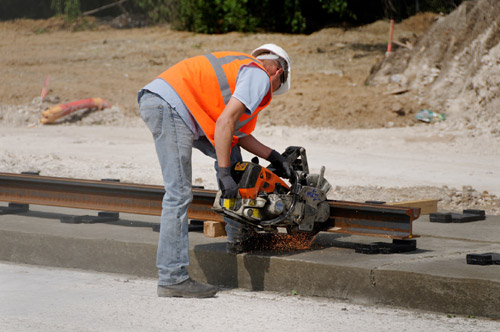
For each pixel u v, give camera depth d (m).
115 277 10.41
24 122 34.97
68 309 8.59
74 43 61.50
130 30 69.31
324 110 34.78
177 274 9.15
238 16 63.31
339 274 9.03
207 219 11.48
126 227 11.92
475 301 8.12
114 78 44.81
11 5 77.94
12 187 13.33
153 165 22.72
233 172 9.20
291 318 8.18
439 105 34.72
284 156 10.08
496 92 32.38
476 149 27.75
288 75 9.59
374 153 26.83
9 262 11.45
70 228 11.75
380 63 41.56
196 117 9.00
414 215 9.57
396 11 68.00
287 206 9.50
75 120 35.50
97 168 21.62
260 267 9.60
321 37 62.53
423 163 24.33
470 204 16.91
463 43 36.94
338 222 10.26
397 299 8.62
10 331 7.72
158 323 8.01
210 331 7.70
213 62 9.16
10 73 45.12
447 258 9.44
